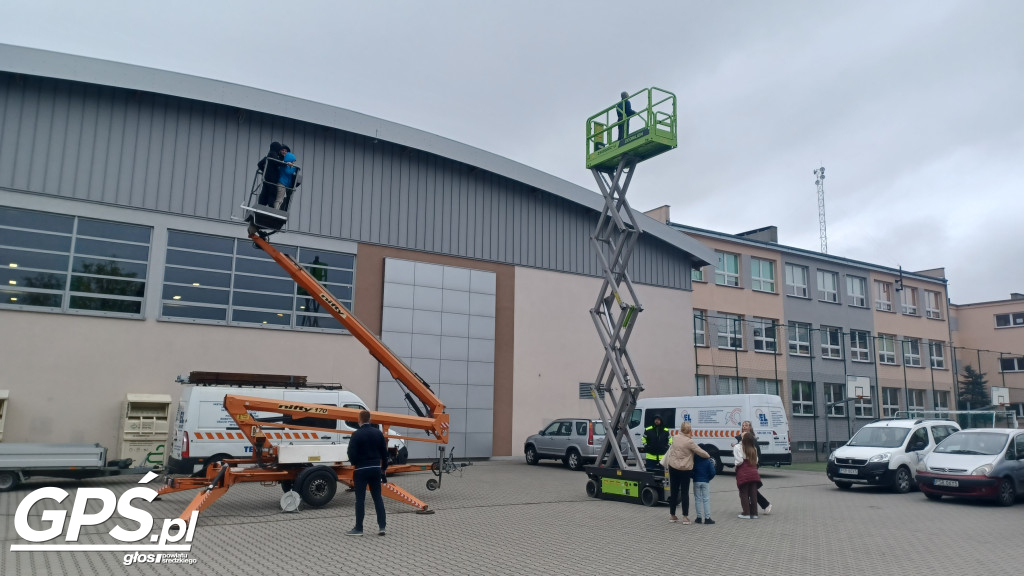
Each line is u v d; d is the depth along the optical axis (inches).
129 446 652.7
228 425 583.2
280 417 598.5
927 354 1581.0
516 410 949.2
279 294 795.4
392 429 834.2
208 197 764.6
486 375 929.5
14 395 645.9
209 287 755.4
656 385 1086.4
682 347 1126.4
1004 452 574.9
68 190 694.5
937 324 1633.9
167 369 717.9
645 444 538.9
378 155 888.3
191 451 567.8
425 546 354.0
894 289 1556.3
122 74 716.7
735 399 771.4
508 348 957.8
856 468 649.0
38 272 674.8
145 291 718.5
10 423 641.0
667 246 1144.8
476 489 610.5
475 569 305.3
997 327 1818.4
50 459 529.3
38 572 286.5
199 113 773.3
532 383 970.1
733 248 1288.1
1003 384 1469.0
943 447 614.5
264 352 773.3
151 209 732.0
